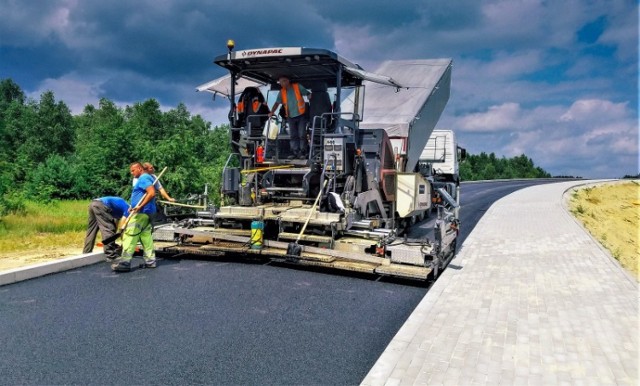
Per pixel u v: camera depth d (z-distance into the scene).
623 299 6.16
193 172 15.48
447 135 18.05
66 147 49.34
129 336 4.75
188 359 4.27
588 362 4.20
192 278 6.95
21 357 4.23
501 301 6.00
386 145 9.48
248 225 8.51
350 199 8.27
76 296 5.98
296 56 7.90
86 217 12.45
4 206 12.30
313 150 8.49
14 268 6.93
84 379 3.86
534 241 10.82
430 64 11.94
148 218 7.42
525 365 4.12
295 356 4.41
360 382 3.94
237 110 9.02
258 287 6.57
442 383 3.76
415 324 5.07
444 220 7.51
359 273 7.54
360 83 9.27
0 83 67.00
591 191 31.66
